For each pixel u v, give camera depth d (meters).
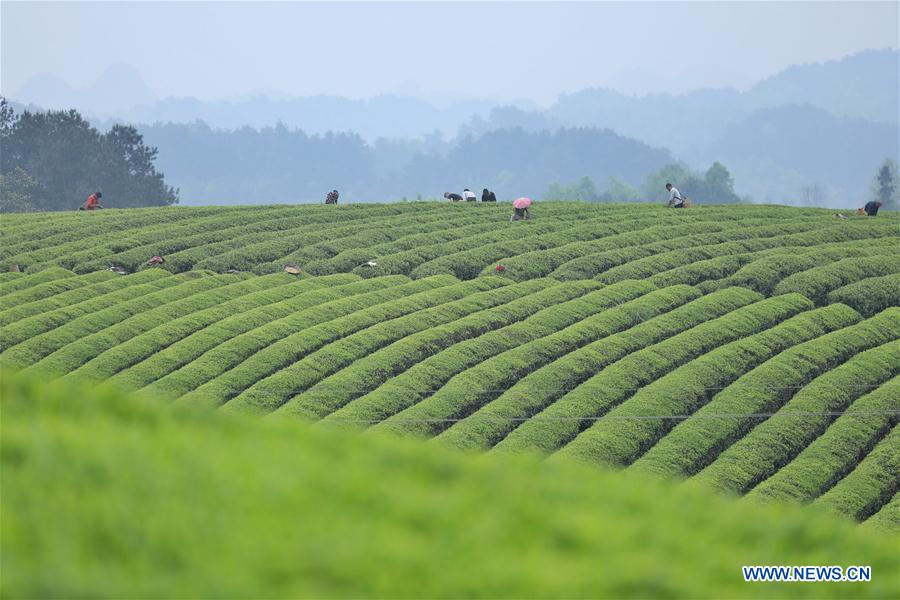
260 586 28.56
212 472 36.75
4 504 32.03
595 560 34.28
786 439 160.00
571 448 155.25
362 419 163.75
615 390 175.50
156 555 29.69
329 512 34.72
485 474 44.06
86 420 44.16
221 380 179.00
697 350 193.00
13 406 44.81
